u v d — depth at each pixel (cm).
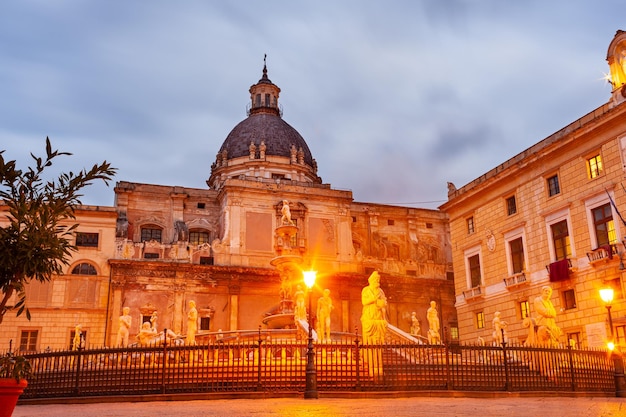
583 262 3200
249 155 6197
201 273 4853
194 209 5406
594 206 3177
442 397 1673
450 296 5622
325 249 5303
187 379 1734
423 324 5450
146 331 2730
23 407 1506
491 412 1102
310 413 1079
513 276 3653
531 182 3644
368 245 5762
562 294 3331
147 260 4716
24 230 925
